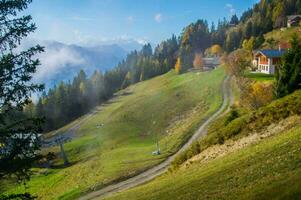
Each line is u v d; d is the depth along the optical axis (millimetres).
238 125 44688
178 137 90062
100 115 170000
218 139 46000
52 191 77688
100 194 61938
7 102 18688
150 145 99250
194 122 100688
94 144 118938
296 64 57375
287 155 24859
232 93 123938
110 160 84250
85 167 87062
